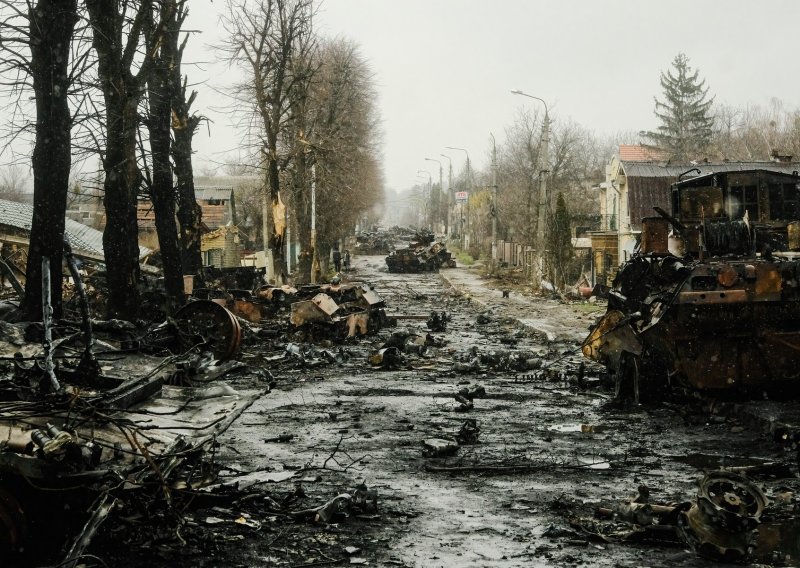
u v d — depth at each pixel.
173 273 22.11
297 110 43.56
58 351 8.69
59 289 14.59
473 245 86.69
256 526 7.08
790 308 11.42
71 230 38.56
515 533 7.04
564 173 70.62
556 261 44.03
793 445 9.85
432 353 21.52
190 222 27.38
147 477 6.16
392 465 9.55
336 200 55.38
